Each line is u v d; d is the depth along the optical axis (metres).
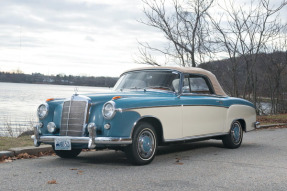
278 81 22.19
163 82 6.81
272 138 10.38
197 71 7.38
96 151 7.77
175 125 6.47
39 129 6.30
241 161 6.42
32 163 6.10
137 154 5.83
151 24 16.39
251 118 8.67
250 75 19.19
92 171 5.41
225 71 18.23
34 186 4.44
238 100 8.29
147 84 6.89
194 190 4.33
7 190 4.25
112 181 4.74
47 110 6.18
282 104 23.08
